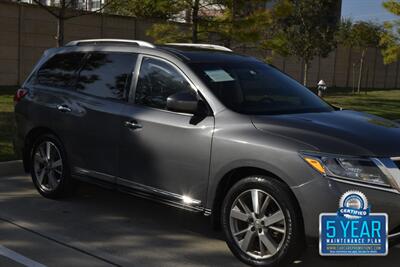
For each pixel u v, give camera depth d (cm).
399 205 397
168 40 1580
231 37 1556
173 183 495
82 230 533
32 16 2198
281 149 419
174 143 489
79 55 620
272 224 430
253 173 449
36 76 659
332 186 398
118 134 539
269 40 1681
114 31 2522
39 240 502
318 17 2841
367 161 401
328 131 430
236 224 454
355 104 2128
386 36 2630
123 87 555
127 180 537
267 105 497
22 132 653
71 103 594
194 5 1516
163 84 523
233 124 458
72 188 622
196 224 561
